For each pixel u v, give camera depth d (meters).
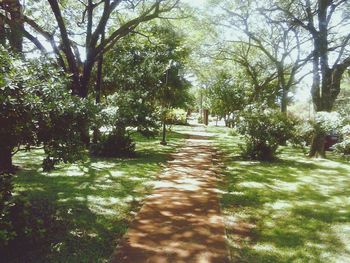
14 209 5.08
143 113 14.23
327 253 5.40
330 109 16.28
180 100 28.16
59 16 14.74
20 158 12.70
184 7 19.17
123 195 8.27
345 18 19.42
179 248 5.38
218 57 32.12
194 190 9.05
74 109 5.55
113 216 6.77
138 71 17.52
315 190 9.55
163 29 24.70
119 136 14.32
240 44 32.75
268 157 14.87
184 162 13.55
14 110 4.73
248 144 15.20
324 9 15.99
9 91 4.65
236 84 37.88
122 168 11.63
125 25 16.83
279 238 6.01
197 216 6.95
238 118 15.17
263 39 29.05
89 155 14.16
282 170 12.55
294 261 5.09
